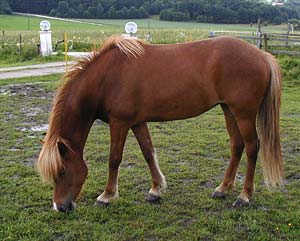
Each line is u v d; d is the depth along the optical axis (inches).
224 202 160.7
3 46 821.9
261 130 153.2
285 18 1711.4
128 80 146.3
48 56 741.3
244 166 203.0
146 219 146.2
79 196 163.2
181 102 149.6
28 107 339.6
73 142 148.4
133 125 153.6
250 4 1803.6
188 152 223.1
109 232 136.9
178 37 1033.5
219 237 134.5
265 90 150.3
